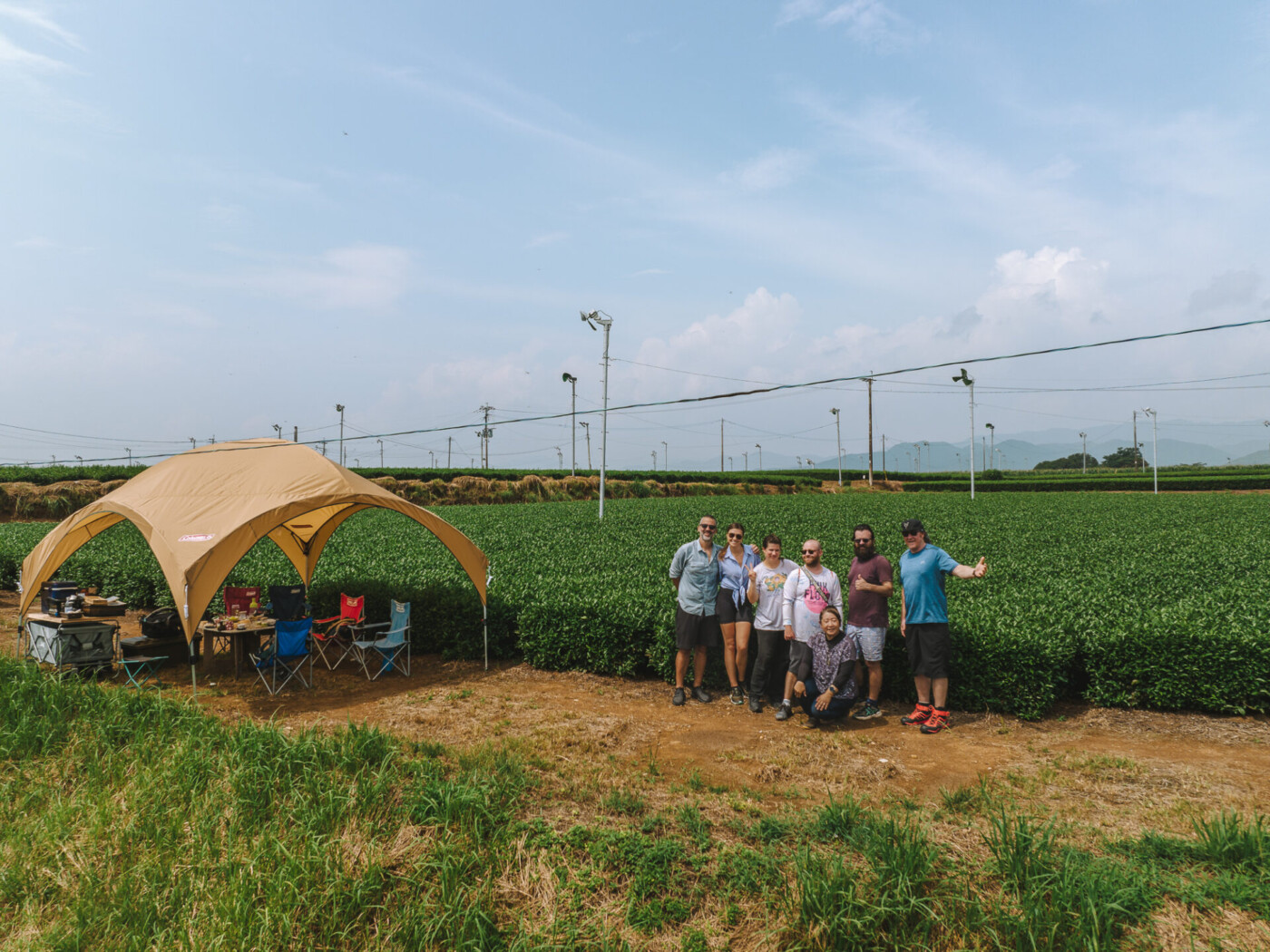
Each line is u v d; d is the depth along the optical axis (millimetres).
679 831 5398
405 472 56469
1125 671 8320
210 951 4234
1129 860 4816
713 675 9750
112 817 5645
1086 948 4004
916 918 4371
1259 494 58031
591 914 4535
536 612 10617
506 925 4484
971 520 31438
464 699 9219
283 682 9797
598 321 34156
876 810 5773
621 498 60625
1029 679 8047
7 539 20062
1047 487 75938
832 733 7754
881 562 8109
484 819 5352
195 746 6586
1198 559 16547
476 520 31719
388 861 4930
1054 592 11812
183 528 9000
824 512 37188
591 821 5512
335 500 9750
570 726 8008
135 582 14500
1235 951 3926
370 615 12281
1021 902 4332
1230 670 7918
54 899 4914
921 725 7906
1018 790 6215
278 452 10594
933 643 7734
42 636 10047
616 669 10141
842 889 4445
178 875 4980
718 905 4578
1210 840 4828
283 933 4340
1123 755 6988
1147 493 61125
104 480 41688
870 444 82500
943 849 5000
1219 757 6906
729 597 8891
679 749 7383
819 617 7957
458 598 11359
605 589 11680
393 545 19297
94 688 8195
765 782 6512
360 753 6207
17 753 6773
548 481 56406
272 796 5668
